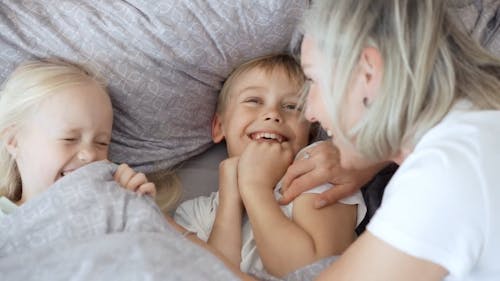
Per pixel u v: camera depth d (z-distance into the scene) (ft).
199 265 2.86
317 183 3.59
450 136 2.33
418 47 2.33
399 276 2.26
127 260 2.76
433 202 2.18
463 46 2.53
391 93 2.34
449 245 2.18
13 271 2.76
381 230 2.27
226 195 3.72
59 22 3.70
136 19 3.76
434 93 2.39
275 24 3.93
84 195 3.07
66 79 3.38
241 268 3.50
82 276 2.69
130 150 3.96
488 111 2.41
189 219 3.92
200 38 3.87
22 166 3.35
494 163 2.22
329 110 2.51
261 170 3.70
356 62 2.38
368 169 3.61
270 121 3.97
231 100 4.15
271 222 3.46
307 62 2.65
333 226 3.51
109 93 3.76
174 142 4.13
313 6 2.66
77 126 3.31
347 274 2.37
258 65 4.09
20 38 3.59
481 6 4.10
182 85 4.00
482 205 2.16
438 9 2.38
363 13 2.38
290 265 3.35
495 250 2.21
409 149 2.53
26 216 3.00
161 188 4.12
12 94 3.36
